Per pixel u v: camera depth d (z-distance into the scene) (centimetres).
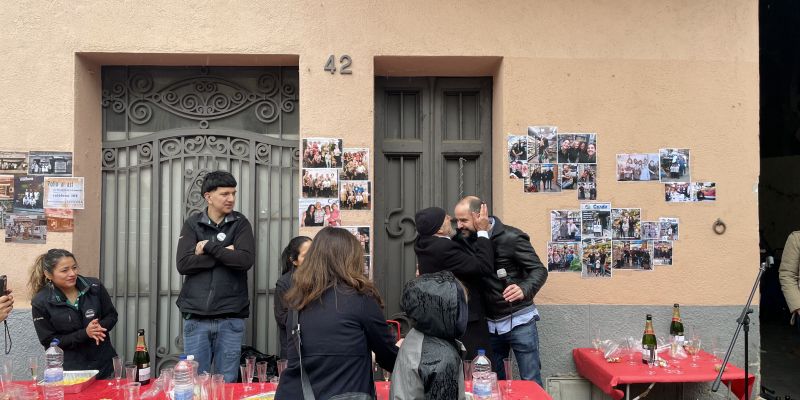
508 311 380
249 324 446
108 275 446
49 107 412
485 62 438
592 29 432
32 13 412
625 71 432
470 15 427
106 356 352
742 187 433
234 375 381
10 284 409
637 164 431
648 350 374
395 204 464
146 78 449
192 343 377
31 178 412
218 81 451
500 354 399
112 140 448
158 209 446
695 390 428
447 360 211
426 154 464
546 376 425
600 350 406
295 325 233
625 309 428
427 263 350
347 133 420
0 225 411
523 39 429
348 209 420
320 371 218
